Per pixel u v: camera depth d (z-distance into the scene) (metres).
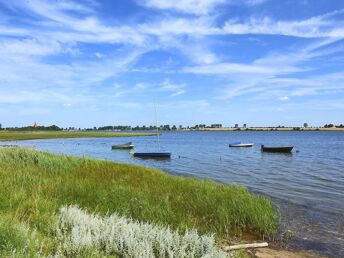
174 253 6.95
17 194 10.16
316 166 36.53
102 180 16.88
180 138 148.50
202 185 16.86
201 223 11.38
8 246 5.81
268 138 143.38
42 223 8.13
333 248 10.56
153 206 11.34
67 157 24.00
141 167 24.06
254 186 22.86
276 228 12.05
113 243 7.14
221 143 98.19
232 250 9.30
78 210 9.14
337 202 17.45
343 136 167.75
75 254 6.51
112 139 137.38
